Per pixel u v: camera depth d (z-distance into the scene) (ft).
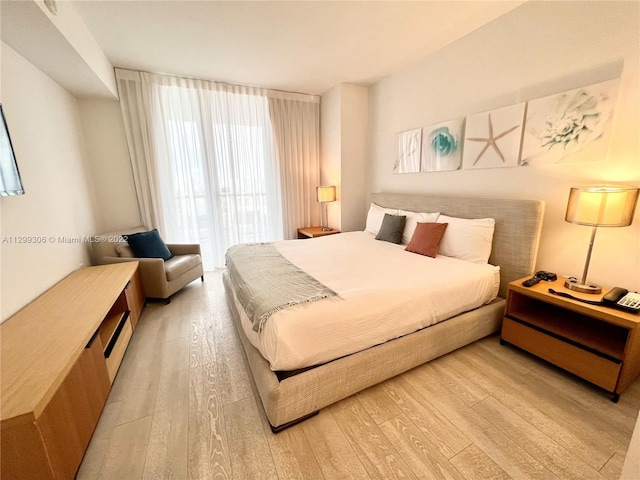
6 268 5.26
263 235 14.32
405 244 10.14
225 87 12.23
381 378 5.55
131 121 10.78
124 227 11.49
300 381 4.64
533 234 7.07
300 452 4.34
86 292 6.40
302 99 13.83
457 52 8.66
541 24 6.67
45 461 3.29
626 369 4.94
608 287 6.23
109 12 6.67
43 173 7.02
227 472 4.05
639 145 5.55
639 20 5.31
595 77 5.96
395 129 11.62
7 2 4.55
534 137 7.07
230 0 6.40
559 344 5.78
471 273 7.00
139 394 5.58
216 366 6.44
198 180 12.48
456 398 5.35
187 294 10.57
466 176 8.92
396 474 3.99
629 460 2.67
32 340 4.41
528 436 4.53
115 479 3.98
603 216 5.39
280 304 5.10
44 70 7.41
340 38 8.32
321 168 15.05
